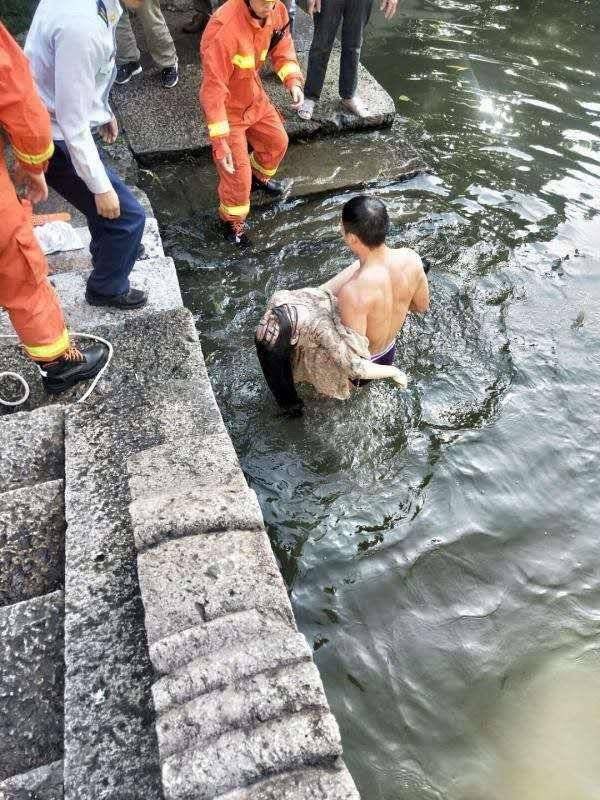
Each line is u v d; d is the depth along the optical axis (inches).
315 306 123.1
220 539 81.4
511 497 132.6
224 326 165.2
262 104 176.2
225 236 190.4
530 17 307.4
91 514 91.1
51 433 107.0
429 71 268.1
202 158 215.0
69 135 102.6
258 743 62.3
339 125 226.4
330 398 144.7
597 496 133.6
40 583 90.1
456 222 196.7
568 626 115.0
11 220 93.8
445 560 122.6
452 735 101.5
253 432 141.3
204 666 67.9
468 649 111.3
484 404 148.1
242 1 150.9
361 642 111.3
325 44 211.2
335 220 196.7
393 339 139.0
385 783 96.3
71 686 74.0
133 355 119.0
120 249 123.8
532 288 176.1
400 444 139.6
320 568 120.5
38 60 100.4
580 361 158.1
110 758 68.6
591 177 217.6
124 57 232.8
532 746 100.7
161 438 104.0
